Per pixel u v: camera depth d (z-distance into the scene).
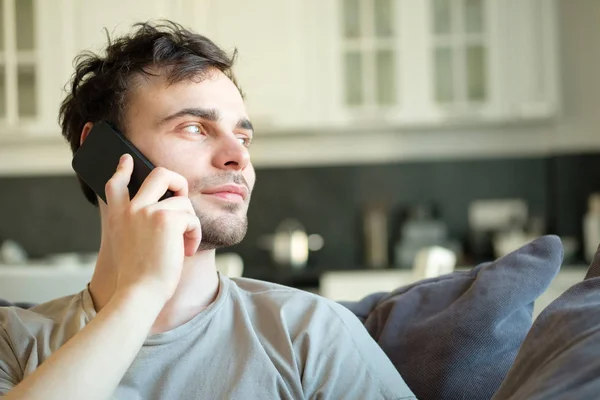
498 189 3.98
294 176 4.09
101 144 1.13
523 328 1.14
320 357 1.08
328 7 3.72
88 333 0.85
